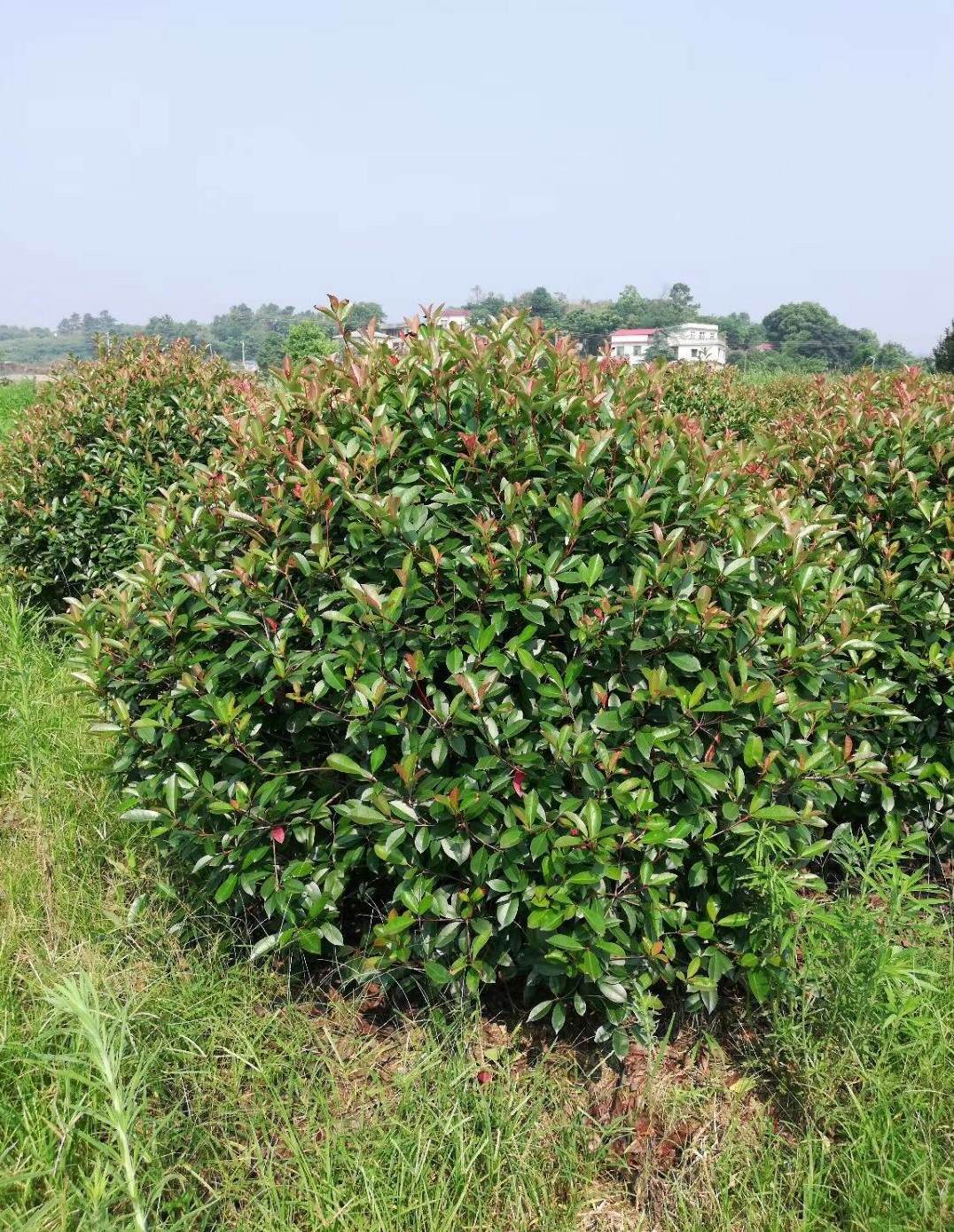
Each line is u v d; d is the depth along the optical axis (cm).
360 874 307
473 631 267
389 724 263
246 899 318
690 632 270
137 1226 199
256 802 283
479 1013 276
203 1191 229
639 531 282
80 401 621
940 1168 224
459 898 267
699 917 282
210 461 351
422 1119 243
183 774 293
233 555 314
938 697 341
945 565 353
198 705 292
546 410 301
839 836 314
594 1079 269
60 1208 208
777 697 275
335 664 273
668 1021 289
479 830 260
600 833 250
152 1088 246
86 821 381
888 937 275
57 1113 227
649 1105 253
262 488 311
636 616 270
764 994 262
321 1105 249
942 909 334
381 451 288
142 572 311
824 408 500
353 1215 216
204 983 285
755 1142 243
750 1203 223
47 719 446
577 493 278
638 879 263
